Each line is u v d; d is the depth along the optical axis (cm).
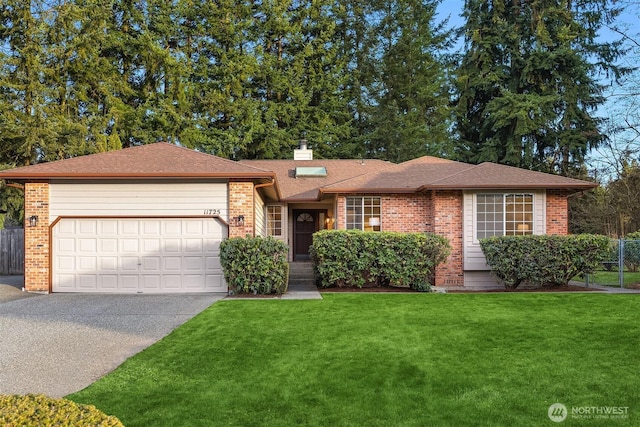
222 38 3028
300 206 2100
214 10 3003
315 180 2138
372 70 3391
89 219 1327
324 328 851
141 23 2886
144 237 1332
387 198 1636
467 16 3469
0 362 671
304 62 3166
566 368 629
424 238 1343
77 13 2373
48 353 712
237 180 1336
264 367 648
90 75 2505
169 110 2750
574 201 2783
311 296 1210
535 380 590
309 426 477
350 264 1352
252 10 3170
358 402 534
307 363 663
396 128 3139
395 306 1053
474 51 3316
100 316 961
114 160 1398
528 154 3041
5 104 2180
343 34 3469
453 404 525
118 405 526
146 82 2891
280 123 3188
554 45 3095
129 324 891
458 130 3456
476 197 1516
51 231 1325
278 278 1233
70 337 798
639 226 2362
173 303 1116
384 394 555
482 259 1500
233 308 1031
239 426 477
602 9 3075
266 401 538
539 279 1331
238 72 2944
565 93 3031
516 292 1282
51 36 2359
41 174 1293
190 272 1326
